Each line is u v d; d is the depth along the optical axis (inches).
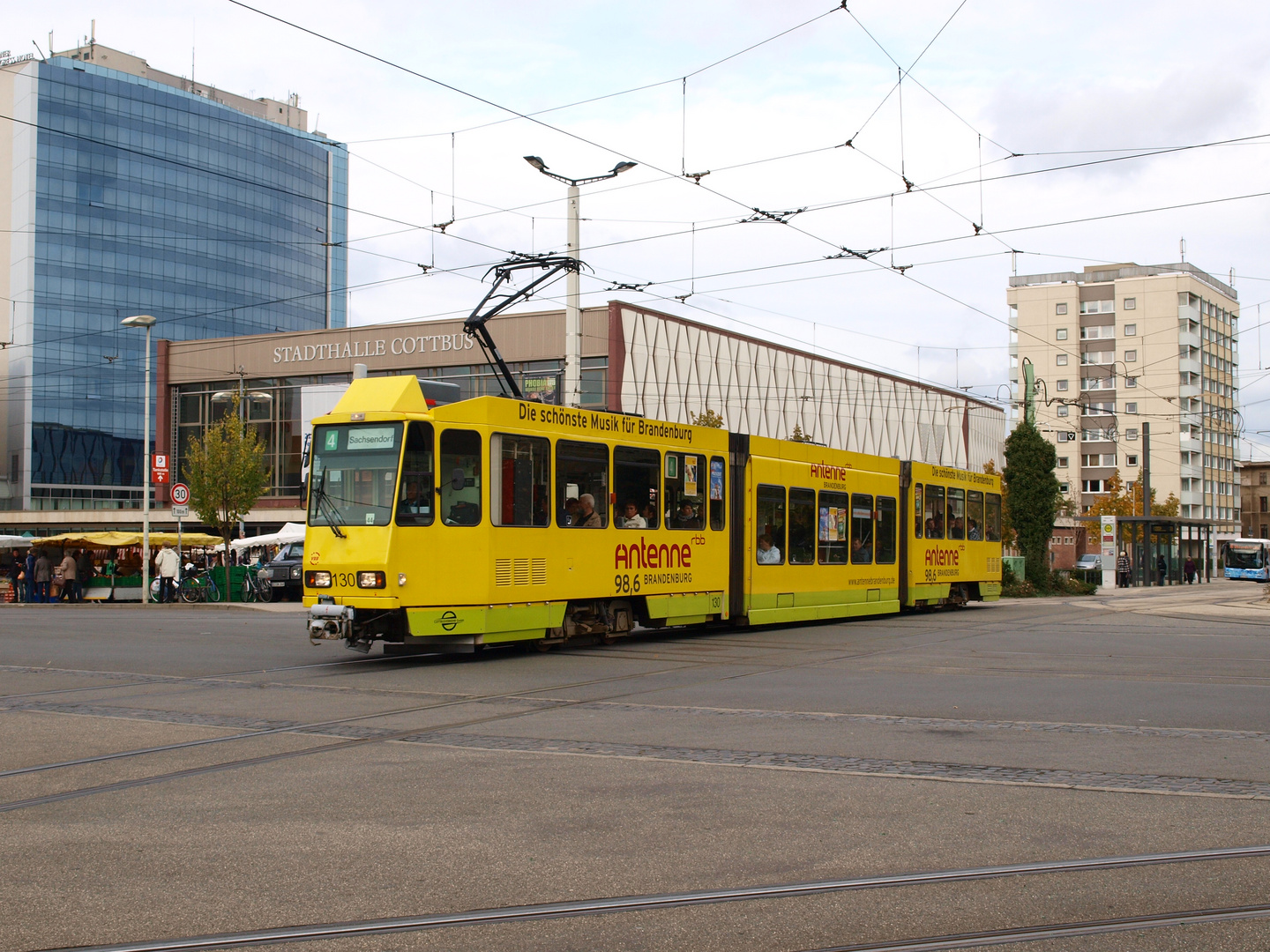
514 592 635.5
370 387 614.5
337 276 4736.7
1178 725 392.5
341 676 551.8
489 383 2199.8
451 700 462.0
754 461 832.3
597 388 2155.5
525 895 205.8
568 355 962.7
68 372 3873.0
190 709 439.8
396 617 593.9
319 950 179.8
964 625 928.9
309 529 603.5
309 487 609.0
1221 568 3464.6
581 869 221.0
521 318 2187.5
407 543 586.6
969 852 232.7
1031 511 1631.4
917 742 358.3
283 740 365.1
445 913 195.9
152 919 193.5
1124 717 413.4
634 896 204.5
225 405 2428.6
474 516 616.7
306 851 234.2
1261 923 191.9
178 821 260.2
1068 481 3882.9
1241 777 305.0
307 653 685.3
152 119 4025.6
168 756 339.6
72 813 269.4
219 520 1840.6
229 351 2420.0
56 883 213.3
